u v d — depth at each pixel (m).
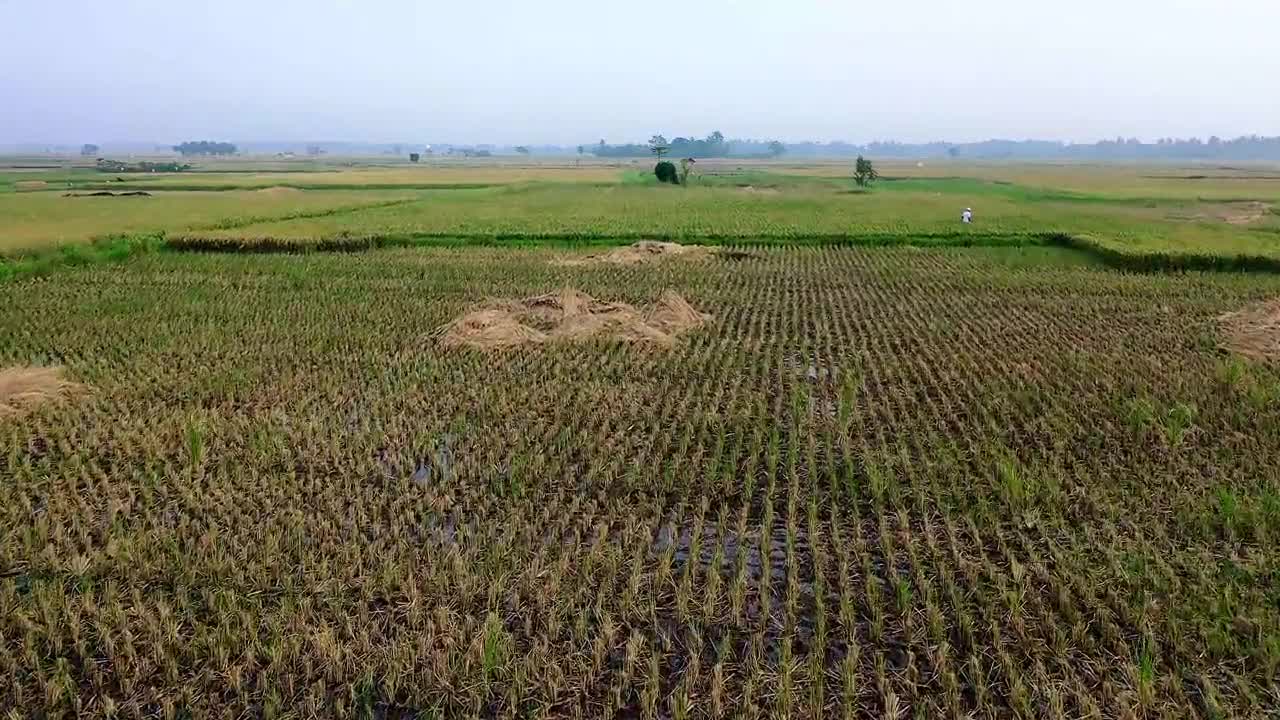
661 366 18.17
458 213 54.03
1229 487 11.59
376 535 10.60
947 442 13.59
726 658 8.12
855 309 24.53
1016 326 21.94
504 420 14.83
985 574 9.54
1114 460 12.52
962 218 46.22
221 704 7.61
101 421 14.61
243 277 29.88
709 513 11.25
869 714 7.46
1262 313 21.53
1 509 11.21
